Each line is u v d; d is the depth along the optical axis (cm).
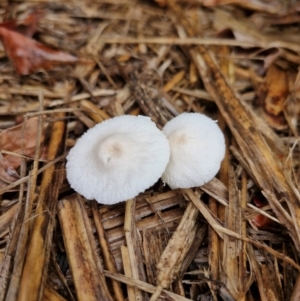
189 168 8
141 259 8
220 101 10
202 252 8
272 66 11
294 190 8
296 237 8
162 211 9
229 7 12
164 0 12
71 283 8
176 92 11
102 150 8
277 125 10
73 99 10
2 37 10
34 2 11
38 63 10
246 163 9
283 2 11
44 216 8
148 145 8
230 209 8
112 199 8
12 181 9
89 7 11
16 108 10
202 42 11
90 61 11
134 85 11
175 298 7
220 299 8
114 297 8
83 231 8
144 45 11
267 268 8
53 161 9
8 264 8
